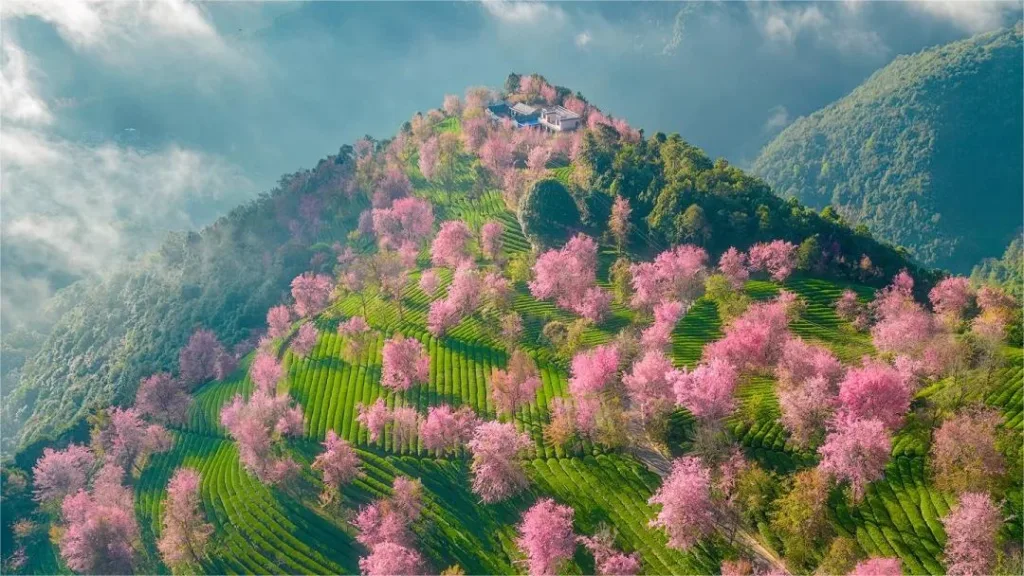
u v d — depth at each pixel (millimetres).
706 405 92312
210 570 99500
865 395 87188
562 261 140000
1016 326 118688
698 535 79438
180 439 135750
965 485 77750
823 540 77500
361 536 94000
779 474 88312
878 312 128750
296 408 124312
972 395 95375
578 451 102125
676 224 159125
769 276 150625
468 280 140125
